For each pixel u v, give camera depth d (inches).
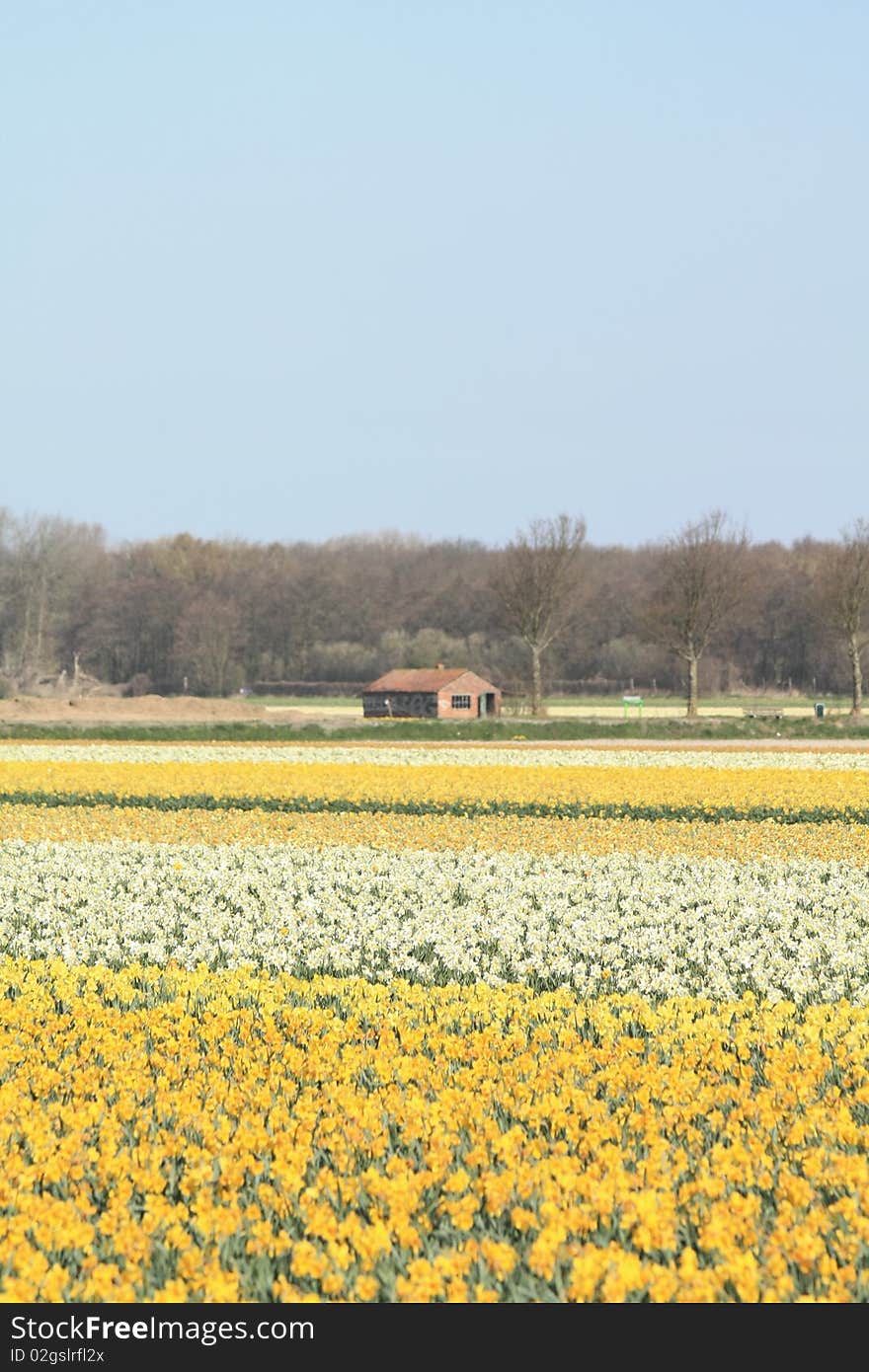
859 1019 1312.7
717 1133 1016.2
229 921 1834.4
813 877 2237.9
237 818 3083.2
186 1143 971.3
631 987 1518.2
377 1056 1173.7
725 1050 1248.2
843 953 1617.9
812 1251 786.8
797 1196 860.6
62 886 2071.9
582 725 6811.0
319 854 2479.1
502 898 1969.7
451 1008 1338.6
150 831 2819.9
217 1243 816.3
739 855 2522.1
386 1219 878.4
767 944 1692.9
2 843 2583.7
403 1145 984.9
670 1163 944.9
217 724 6653.5
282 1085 1103.0
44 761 4827.8
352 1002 1391.5
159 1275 815.1
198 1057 1173.7
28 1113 1019.9
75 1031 1253.7
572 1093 1045.2
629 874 2220.7
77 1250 826.2
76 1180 926.4
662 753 5472.4
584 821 3061.0
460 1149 964.0
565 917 1854.1
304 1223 859.4
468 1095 1043.9
